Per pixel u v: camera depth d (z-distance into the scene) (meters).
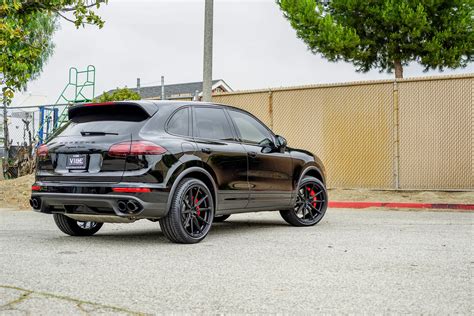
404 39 16.78
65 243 6.13
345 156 12.35
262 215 9.73
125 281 4.14
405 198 11.37
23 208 11.02
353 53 16.86
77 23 9.55
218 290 3.87
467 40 16.31
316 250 5.57
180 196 5.98
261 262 4.91
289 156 7.64
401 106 11.79
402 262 4.89
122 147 5.81
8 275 4.33
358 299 3.62
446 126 11.40
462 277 4.27
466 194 11.34
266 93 13.22
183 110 6.47
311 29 17.00
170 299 3.62
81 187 5.91
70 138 6.19
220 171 6.53
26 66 9.52
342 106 12.38
